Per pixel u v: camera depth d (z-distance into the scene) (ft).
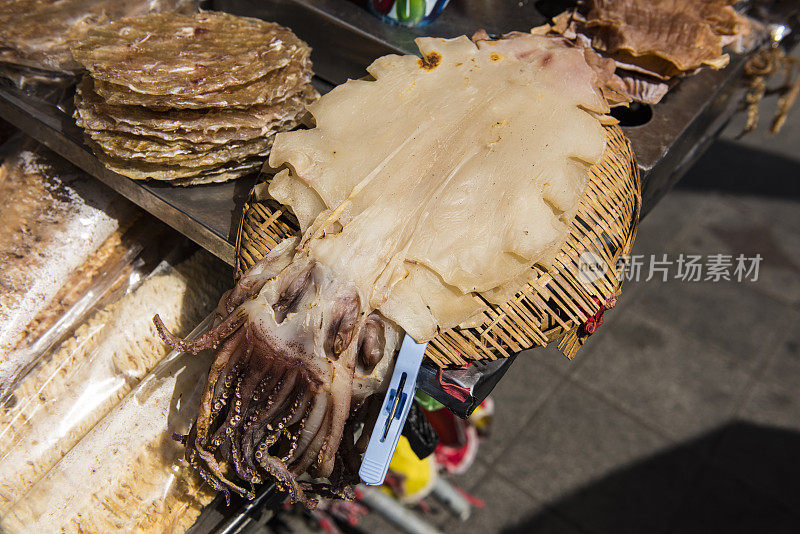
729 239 12.71
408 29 6.08
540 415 10.35
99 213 5.65
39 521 4.55
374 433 3.84
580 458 9.96
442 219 4.14
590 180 4.57
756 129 14.37
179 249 5.67
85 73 5.31
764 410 10.64
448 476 9.60
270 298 3.85
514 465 9.84
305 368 3.69
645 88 5.85
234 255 4.87
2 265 5.31
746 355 11.23
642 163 5.46
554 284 4.19
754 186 13.51
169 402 4.83
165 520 4.70
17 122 5.66
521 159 4.39
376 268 3.93
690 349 11.21
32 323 5.20
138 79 4.72
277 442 4.30
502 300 4.07
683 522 9.43
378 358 3.92
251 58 5.12
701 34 5.91
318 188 4.27
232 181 5.27
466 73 4.92
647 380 10.82
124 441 4.73
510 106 4.68
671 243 12.55
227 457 3.95
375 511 8.93
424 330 3.87
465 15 6.42
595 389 10.68
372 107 4.69
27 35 5.42
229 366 3.84
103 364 5.17
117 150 4.80
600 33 6.05
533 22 6.45
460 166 4.35
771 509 9.64
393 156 4.39
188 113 4.80
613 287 4.39
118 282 5.53
